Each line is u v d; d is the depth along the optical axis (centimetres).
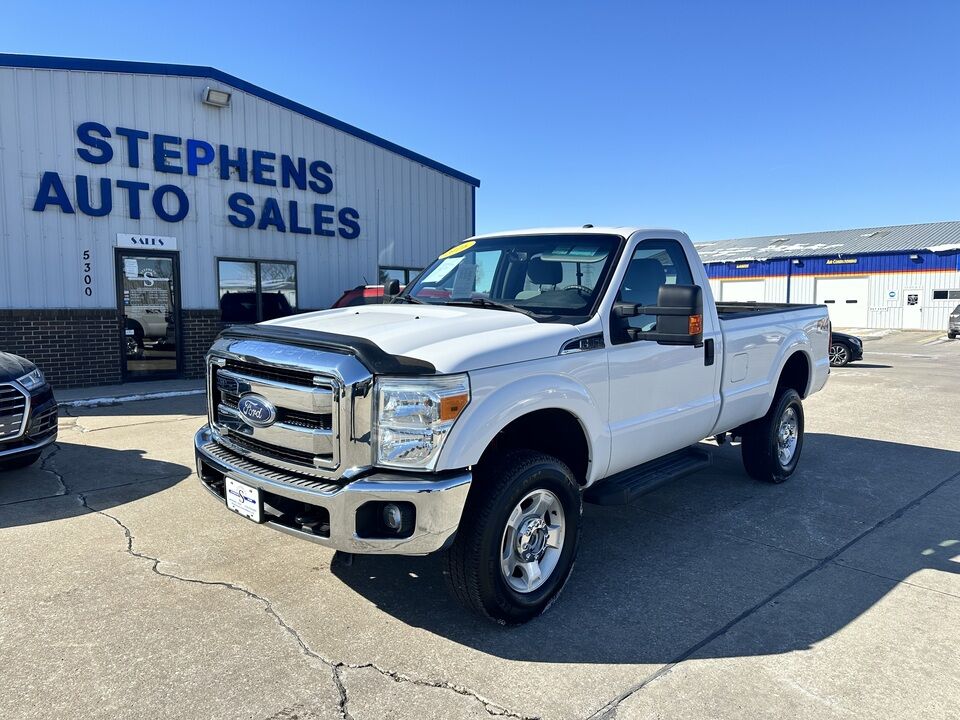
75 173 1100
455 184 1695
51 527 467
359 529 301
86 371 1123
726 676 299
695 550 448
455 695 282
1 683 285
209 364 379
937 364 1744
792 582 398
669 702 279
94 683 285
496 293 452
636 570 414
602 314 393
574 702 279
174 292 1219
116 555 420
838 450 738
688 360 456
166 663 301
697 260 491
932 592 386
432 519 296
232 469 342
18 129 1051
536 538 350
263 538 451
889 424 891
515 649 319
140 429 792
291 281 1378
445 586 386
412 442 297
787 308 618
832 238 4166
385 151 1527
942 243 3444
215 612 349
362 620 344
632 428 407
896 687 292
